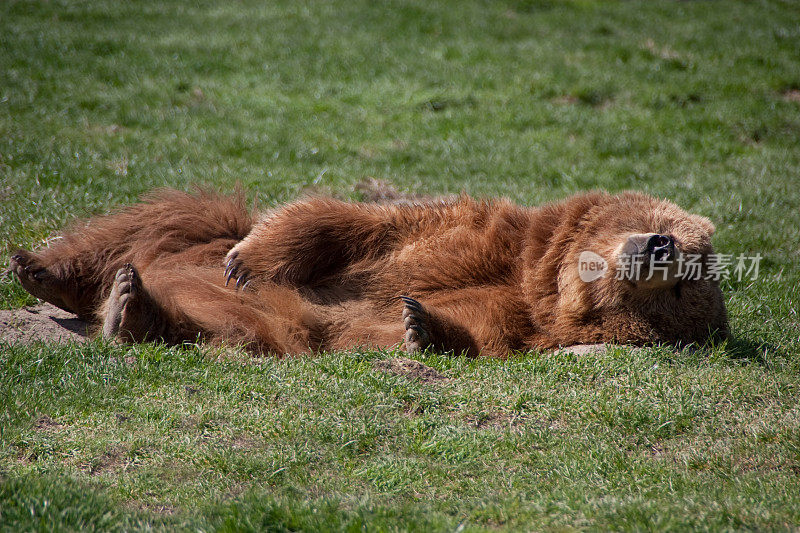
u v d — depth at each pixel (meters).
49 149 33.47
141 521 10.83
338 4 73.44
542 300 19.45
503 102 49.69
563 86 52.94
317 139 41.53
